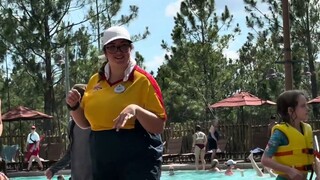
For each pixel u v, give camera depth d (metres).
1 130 4.42
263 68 42.53
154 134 4.39
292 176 4.53
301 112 4.70
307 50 39.28
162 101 4.41
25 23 32.19
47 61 33.19
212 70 37.50
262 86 38.34
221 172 19.70
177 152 23.75
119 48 4.32
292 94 4.73
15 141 25.16
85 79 34.28
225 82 38.34
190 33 37.81
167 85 38.84
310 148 4.70
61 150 24.09
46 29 32.84
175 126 25.08
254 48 43.69
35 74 33.22
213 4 37.34
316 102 26.36
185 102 40.47
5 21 31.34
